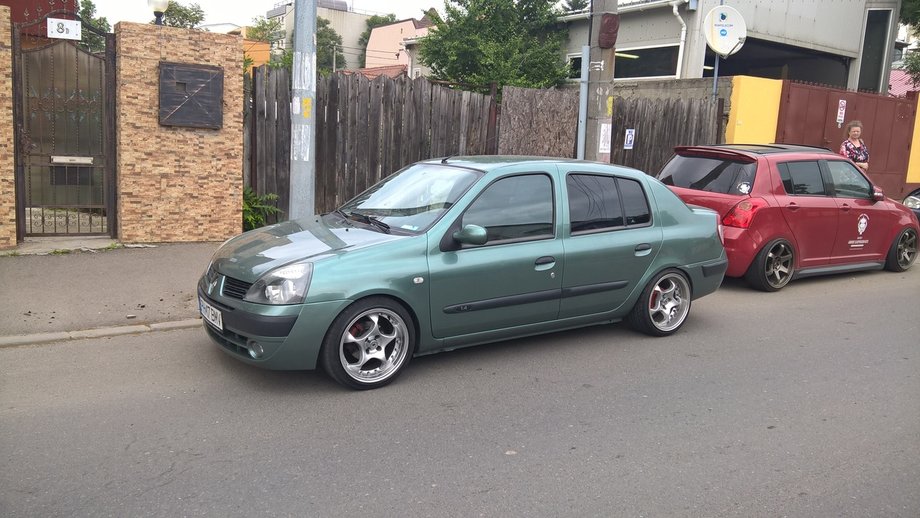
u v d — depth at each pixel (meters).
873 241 9.36
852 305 7.91
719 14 13.45
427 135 10.86
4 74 7.75
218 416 4.45
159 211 8.80
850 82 21.81
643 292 6.22
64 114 8.46
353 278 4.72
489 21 21.25
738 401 4.99
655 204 6.28
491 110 11.35
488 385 5.14
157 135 8.65
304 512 3.39
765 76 25.00
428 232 5.07
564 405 4.82
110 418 4.36
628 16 20.11
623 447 4.21
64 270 7.51
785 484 3.82
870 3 21.38
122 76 8.32
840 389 5.28
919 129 17.42
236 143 9.12
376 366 5.01
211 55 8.80
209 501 3.46
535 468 3.91
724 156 8.58
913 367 5.83
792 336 6.63
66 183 8.68
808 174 8.66
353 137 10.23
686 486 3.76
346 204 6.16
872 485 3.84
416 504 3.49
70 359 5.33
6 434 4.08
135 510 3.35
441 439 4.23
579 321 5.96
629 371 5.54
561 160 5.97
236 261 5.00
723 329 6.80
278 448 4.05
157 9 8.59
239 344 4.75
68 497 3.44
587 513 3.46
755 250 8.10
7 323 5.90
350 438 4.21
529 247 5.46
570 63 21.22
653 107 13.13
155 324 6.11
